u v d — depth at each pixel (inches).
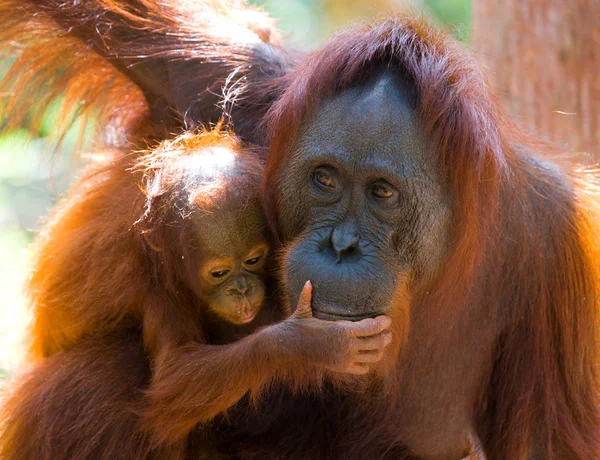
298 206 239.5
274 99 287.3
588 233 282.8
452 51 245.0
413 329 261.7
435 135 229.0
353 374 243.6
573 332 279.1
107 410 264.2
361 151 225.1
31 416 270.1
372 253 227.0
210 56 301.1
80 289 279.6
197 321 268.2
